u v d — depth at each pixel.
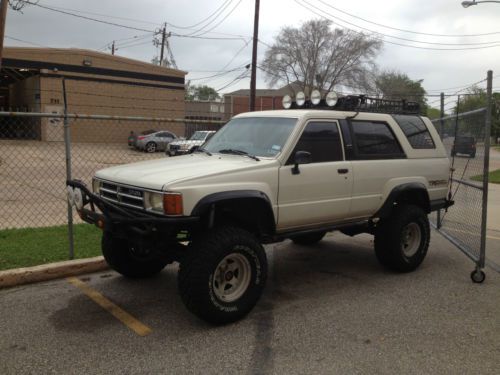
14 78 40.62
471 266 6.69
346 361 3.88
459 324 4.63
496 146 45.50
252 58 26.66
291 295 5.45
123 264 5.61
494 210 11.23
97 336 4.28
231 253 4.52
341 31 55.16
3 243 6.64
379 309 5.02
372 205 5.91
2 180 15.05
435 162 6.71
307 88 54.81
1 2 11.52
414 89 59.94
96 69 37.56
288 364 3.82
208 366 3.78
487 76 5.75
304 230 5.44
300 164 5.12
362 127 5.91
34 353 3.95
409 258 6.30
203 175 4.44
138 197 4.53
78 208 4.92
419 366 3.81
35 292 5.34
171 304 5.08
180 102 42.16
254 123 5.73
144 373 3.66
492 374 3.70
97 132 37.09
